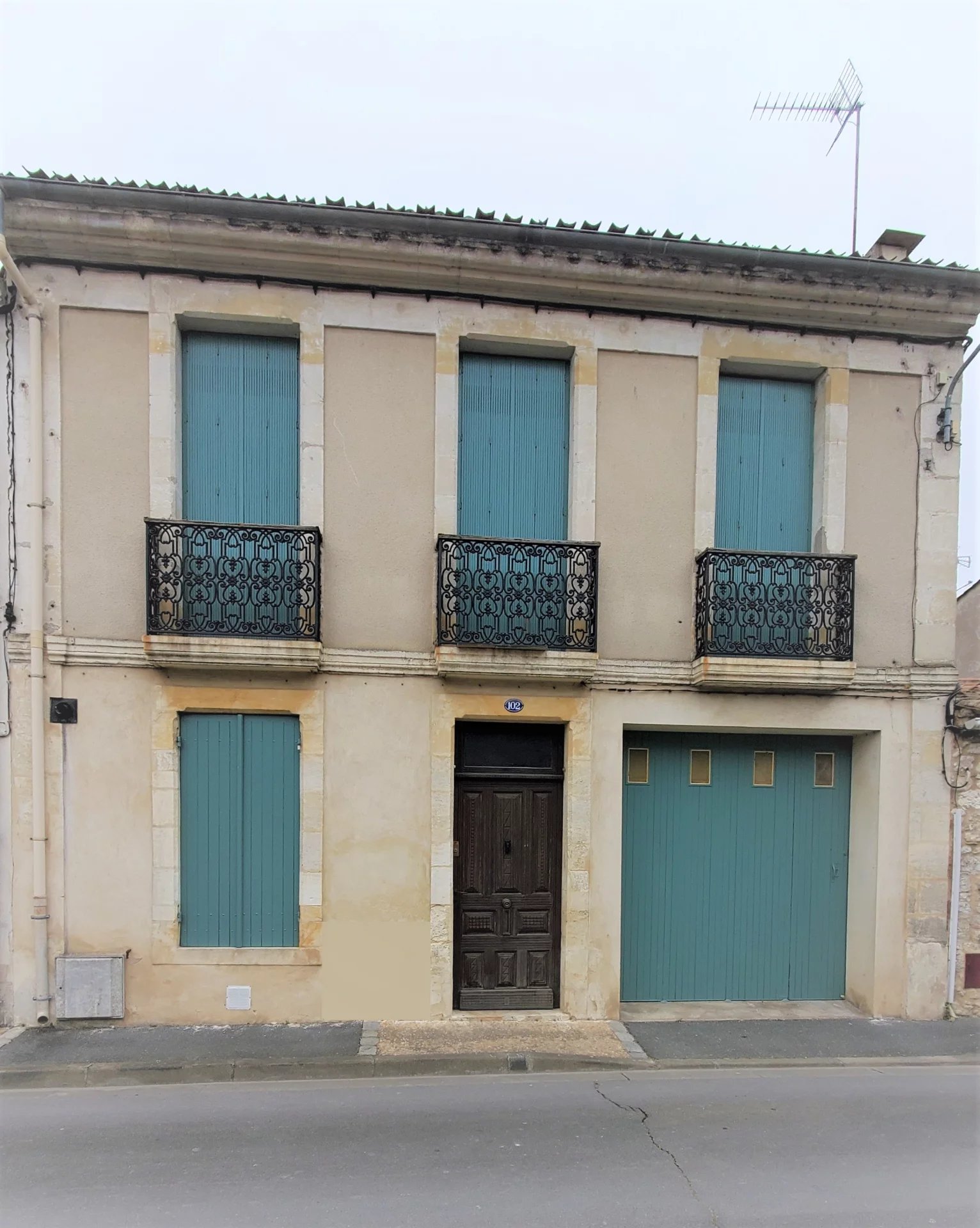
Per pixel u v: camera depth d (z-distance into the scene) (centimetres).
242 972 569
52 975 559
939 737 646
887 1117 461
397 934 586
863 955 652
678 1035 580
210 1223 344
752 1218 354
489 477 628
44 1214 350
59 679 564
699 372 631
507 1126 438
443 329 602
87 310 573
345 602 590
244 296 583
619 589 620
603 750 613
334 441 592
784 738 671
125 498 575
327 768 583
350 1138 421
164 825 569
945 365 656
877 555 649
